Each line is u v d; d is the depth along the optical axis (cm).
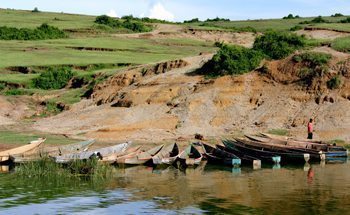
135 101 4650
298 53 4722
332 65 4447
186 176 2758
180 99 4512
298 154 3238
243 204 2091
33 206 2073
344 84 4269
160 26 11262
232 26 11488
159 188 2423
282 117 4159
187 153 3272
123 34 10062
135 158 3134
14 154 3238
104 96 5109
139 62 6962
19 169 2916
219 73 4738
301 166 3116
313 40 5344
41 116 5022
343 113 4031
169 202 2131
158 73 5259
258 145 3456
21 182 2572
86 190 2377
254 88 4522
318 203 2103
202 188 2420
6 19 11706
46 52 7744
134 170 2970
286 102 4294
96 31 10269
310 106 4194
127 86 5203
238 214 1933
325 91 4272
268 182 2570
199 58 5294
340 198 2192
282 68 4600
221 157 3206
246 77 4628
